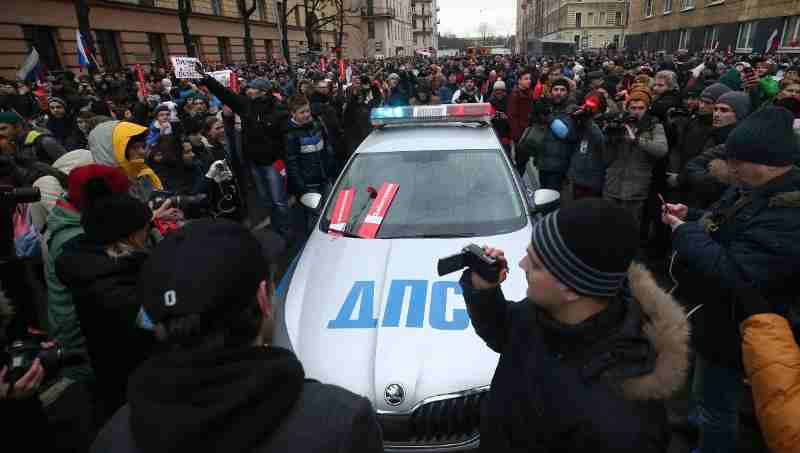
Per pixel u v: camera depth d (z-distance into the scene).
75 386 3.18
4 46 15.55
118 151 3.37
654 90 5.37
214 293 0.79
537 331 1.16
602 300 1.05
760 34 21.88
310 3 43.19
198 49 26.22
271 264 0.97
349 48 57.81
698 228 1.95
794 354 1.42
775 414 1.39
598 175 4.61
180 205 2.93
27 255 3.29
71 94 9.02
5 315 1.66
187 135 5.24
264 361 0.82
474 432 2.12
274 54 35.25
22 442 1.63
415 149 3.76
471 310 1.34
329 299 2.62
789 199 1.69
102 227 1.97
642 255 4.43
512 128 7.94
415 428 2.10
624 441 0.94
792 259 1.69
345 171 3.74
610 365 1.00
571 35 58.19
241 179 6.89
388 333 2.32
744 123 1.80
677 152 4.48
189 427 0.73
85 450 2.63
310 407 0.84
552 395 1.05
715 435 2.11
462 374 2.14
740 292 1.68
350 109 8.43
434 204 3.29
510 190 3.36
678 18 31.55
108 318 1.97
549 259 1.02
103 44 20.06
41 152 4.91
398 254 2.91
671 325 0.97
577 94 7.29
